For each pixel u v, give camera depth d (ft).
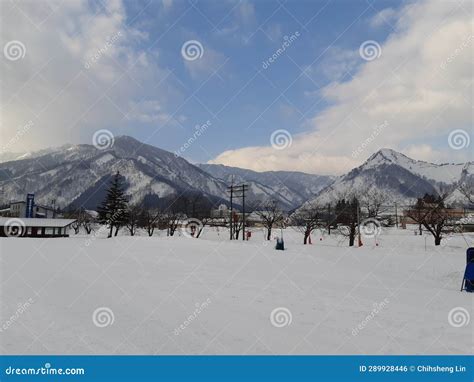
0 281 40.24
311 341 21.67
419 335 22.59
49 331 22.80
